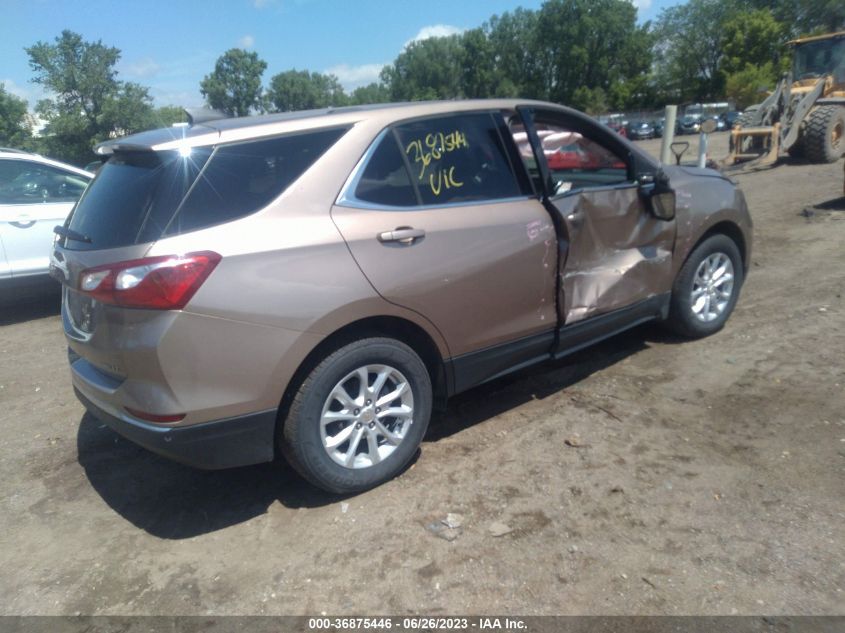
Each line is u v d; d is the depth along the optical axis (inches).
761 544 112.5
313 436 125.1
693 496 126.0
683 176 187.6
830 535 113.3
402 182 136.1
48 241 269.6
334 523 126.8
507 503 128.2
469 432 156.1
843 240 295.0
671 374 177.2
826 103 574.6
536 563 112.3
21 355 234.4
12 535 132.4
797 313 212.7
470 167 146.5
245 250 116.3
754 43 2623.0
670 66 3061.0
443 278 136.3
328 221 125.0
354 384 131.8
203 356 113.7
